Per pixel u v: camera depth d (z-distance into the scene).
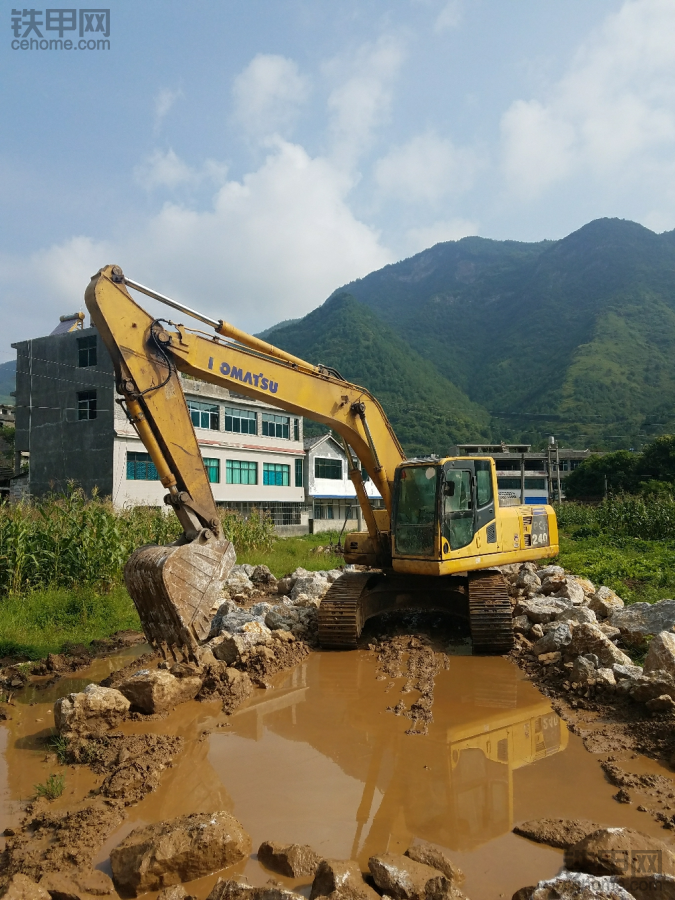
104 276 7.45
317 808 4.74
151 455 7.76
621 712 6.58
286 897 3.33
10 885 3.57
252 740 6.08
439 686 7.76
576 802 4.77
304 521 39.81
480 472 10.38
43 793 4.98
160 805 4.80
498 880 3.80
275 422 37.69
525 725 6.44
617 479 51.72
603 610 10.34
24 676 8.13
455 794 4.95
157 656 8.59
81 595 11.66
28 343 30.06
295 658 8.98
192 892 3.78
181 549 7.48
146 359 7.69
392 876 3.63
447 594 10.59
